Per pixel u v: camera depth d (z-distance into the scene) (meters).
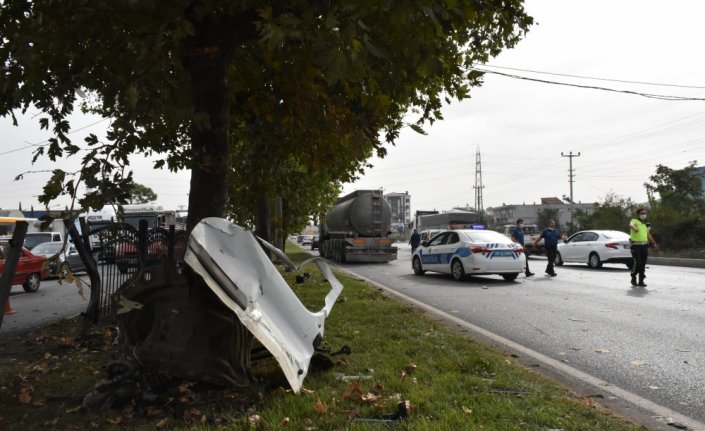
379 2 3.64
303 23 3.75
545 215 76.88
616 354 6.53
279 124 7.95
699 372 5.73
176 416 4.01
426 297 12.01
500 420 3.80
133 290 4.59
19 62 4.12
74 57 4.30
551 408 4.09
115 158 4.11
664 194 33.16
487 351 6.07
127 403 4.24
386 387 4.55
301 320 5.02
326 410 3.97
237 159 8.64
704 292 12.23
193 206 5.46
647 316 9.09
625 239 19.80
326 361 5.23
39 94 4.54
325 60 3.51
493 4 5.76
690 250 26.09
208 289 4.46
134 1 3.63
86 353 6.28
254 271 4.51
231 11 4.92
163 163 7.53
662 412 4.48
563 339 7.41
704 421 4.28
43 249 21.72
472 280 15.96
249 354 4.86
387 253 26.41
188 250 4.07
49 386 4.89
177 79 5.20
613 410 4.47
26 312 11.21
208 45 5.14
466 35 7.16
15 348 6.70
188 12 4.89
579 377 5.51
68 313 10.89
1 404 4.41
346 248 26.02
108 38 4.14
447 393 4.39
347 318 8.04
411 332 6.98
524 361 6.13
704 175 33.44
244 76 7.15
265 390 4.57
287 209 14.32
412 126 6.43
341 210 28.38
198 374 4.40
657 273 17.77
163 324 4.50
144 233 7.82
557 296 11.84
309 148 7.82
